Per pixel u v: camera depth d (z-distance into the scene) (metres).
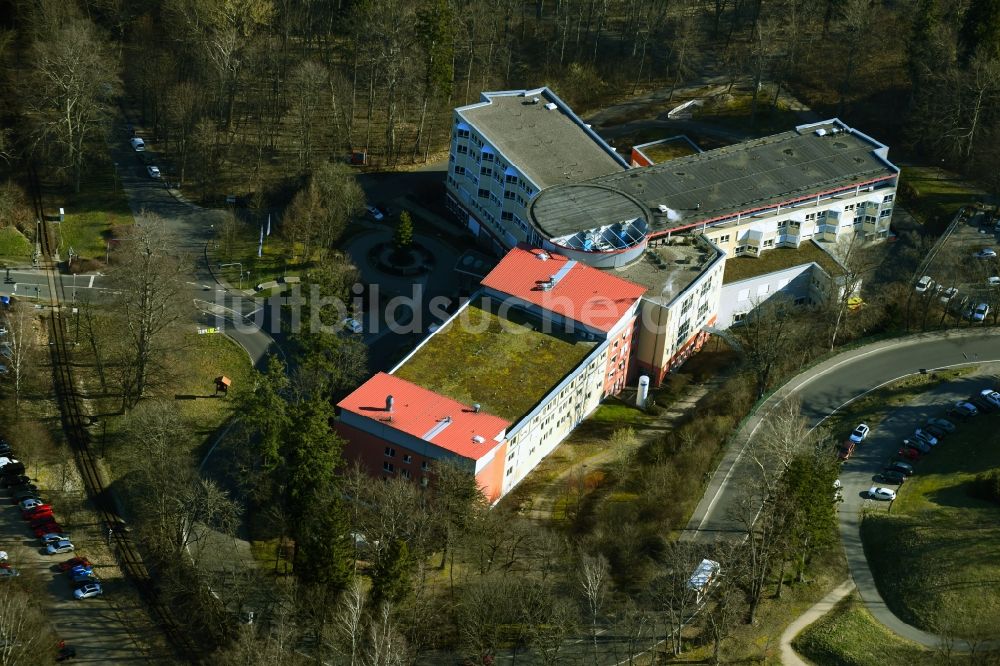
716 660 185.62
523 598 191.00
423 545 196.75
